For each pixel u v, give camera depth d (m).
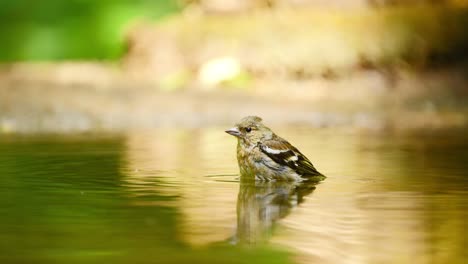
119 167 9.88
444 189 8.03
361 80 22.20
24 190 7.85
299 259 5.06
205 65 23.12
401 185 8.35
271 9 23.89
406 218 6.41
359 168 9.88
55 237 5.62
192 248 5.32
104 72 24.75
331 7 23.59
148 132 15.58
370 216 6.50
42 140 13.73
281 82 22.41
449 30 22.92
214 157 11.24
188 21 24.94
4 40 29.00
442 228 6.00
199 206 6.98
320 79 22.33
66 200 7.23
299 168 8.98
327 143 13.24
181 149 12.37
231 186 8.34
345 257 5.09
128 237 5.64
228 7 24.39
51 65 26.77
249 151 9.03
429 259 5.04
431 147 12.49
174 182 8.57
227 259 5.02
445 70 22.59
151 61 24.22
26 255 5.07
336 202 7.23
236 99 20.84
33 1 29.20
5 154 11.30
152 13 29.02
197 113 19.08
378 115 18.97
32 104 19.45
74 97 20.50
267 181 8.87
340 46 22.44
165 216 6.44
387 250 5.29
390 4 23.67
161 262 4.93
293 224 6.18
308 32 22.78
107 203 7.07
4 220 6.23
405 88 21.88
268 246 5.39
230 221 6.25
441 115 18.84
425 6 23.58
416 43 22.55
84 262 4.91
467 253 5.22
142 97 20.73
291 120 18.17
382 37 22.55
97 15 29.14
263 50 22.81
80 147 12.47
